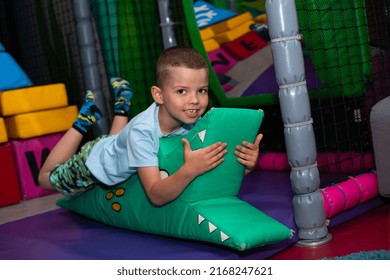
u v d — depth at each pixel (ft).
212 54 11.88
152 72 11.87
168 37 10.76
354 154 8.74
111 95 12.05
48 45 13.66
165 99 6.44
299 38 6.65
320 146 8.61
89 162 7.48
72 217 8.70
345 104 9.12
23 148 10.68
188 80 6.25
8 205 10.37
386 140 6.94
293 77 6.61
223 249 6.43
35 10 13.73
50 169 8.36
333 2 8.29
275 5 6.54
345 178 7.98
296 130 6.72
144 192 7.11
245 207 6.61
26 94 10.57
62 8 12.82
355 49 8.53
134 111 11.80
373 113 7.00
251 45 11.88
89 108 8.48
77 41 12.59
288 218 7.11
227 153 6.43
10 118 10.73
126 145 6.86
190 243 6.77
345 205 7.46
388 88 8.77
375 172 8.24
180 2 11.42
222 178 6.55
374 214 8.01
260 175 9.96
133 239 7.19
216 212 6.37
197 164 6.20
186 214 6.51
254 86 11.42
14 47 14.87
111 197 7.59
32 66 14.56
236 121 6.29
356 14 8.42
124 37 11.80
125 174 7.20
